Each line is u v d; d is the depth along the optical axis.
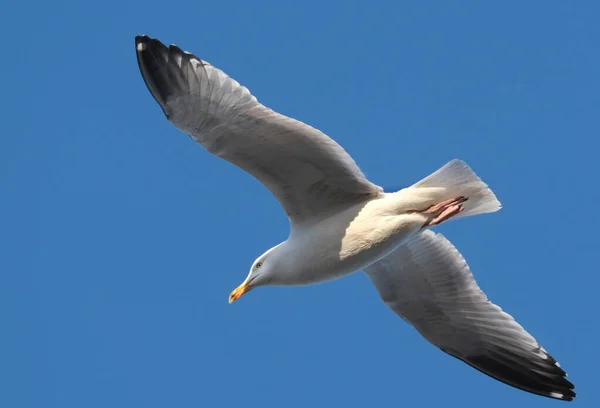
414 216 14.31
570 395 15.82
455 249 16.00
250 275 14.70
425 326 16.47
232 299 14.64
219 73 13.24
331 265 14.42
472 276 16.06
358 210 14.41
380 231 14.25
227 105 13.32
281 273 14.59
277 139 13.70
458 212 14.28
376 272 16.16
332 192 14.40
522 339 15.96
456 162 14.45
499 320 16.05
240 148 13.84
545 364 15.91
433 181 14.48
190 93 13.30
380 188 14.52
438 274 16.03
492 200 14.48
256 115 13.39
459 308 16.17
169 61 13.27
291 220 14.62
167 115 13.49
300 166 14.08
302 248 14.45
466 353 16.44
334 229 14.38
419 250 15.86
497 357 16.23
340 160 14.01
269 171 14.17
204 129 13.59
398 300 16.36
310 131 13.62
